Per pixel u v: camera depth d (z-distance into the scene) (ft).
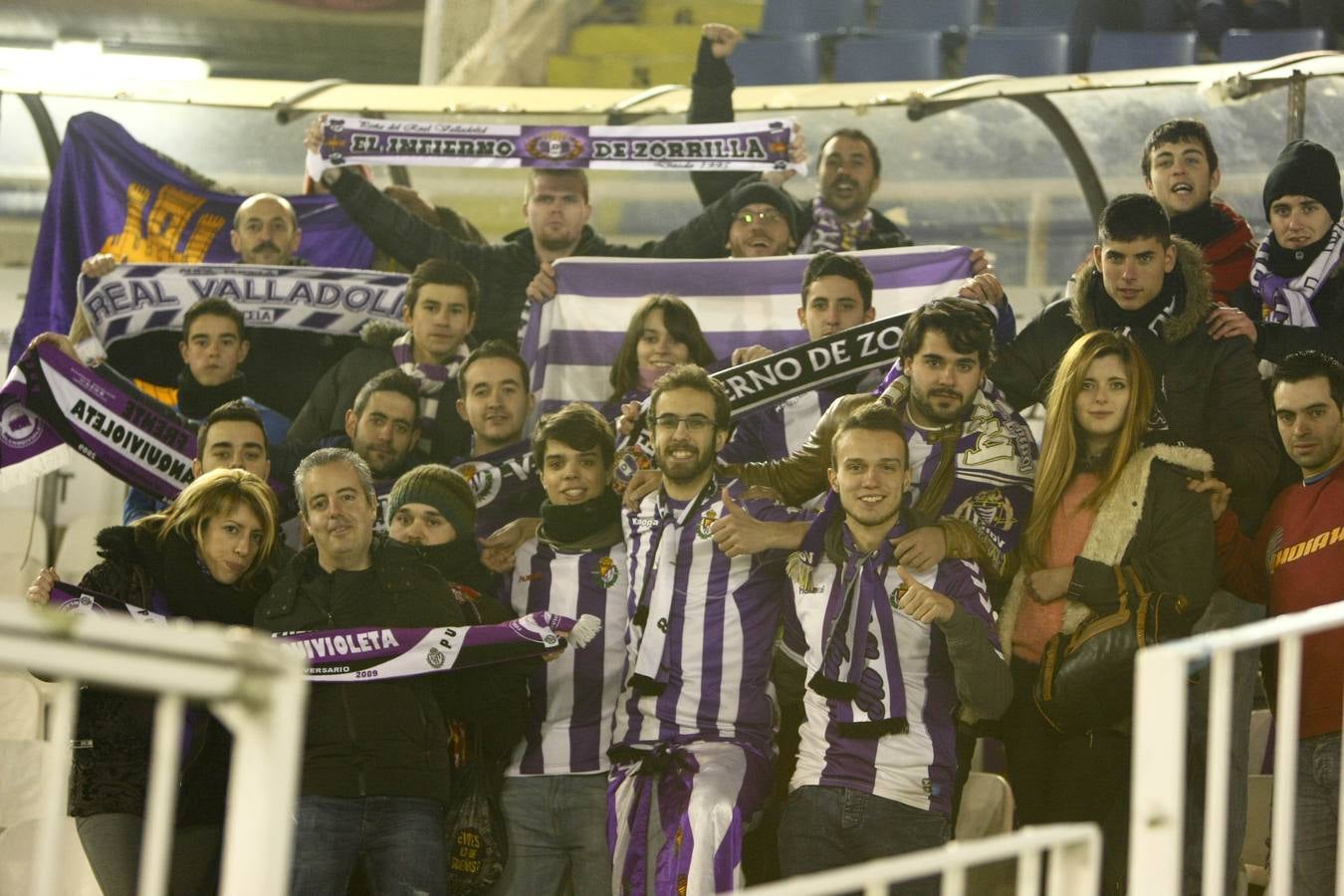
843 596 61.26
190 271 85.61
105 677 22.39
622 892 61.57
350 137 84.99
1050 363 70.95
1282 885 32.17
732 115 86.63
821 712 61.05
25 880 68.85
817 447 68.59
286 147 101.76
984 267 76.95
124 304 85.46
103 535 62.64
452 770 63.93
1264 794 72.18
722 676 63.10
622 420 72.84
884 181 99.04
